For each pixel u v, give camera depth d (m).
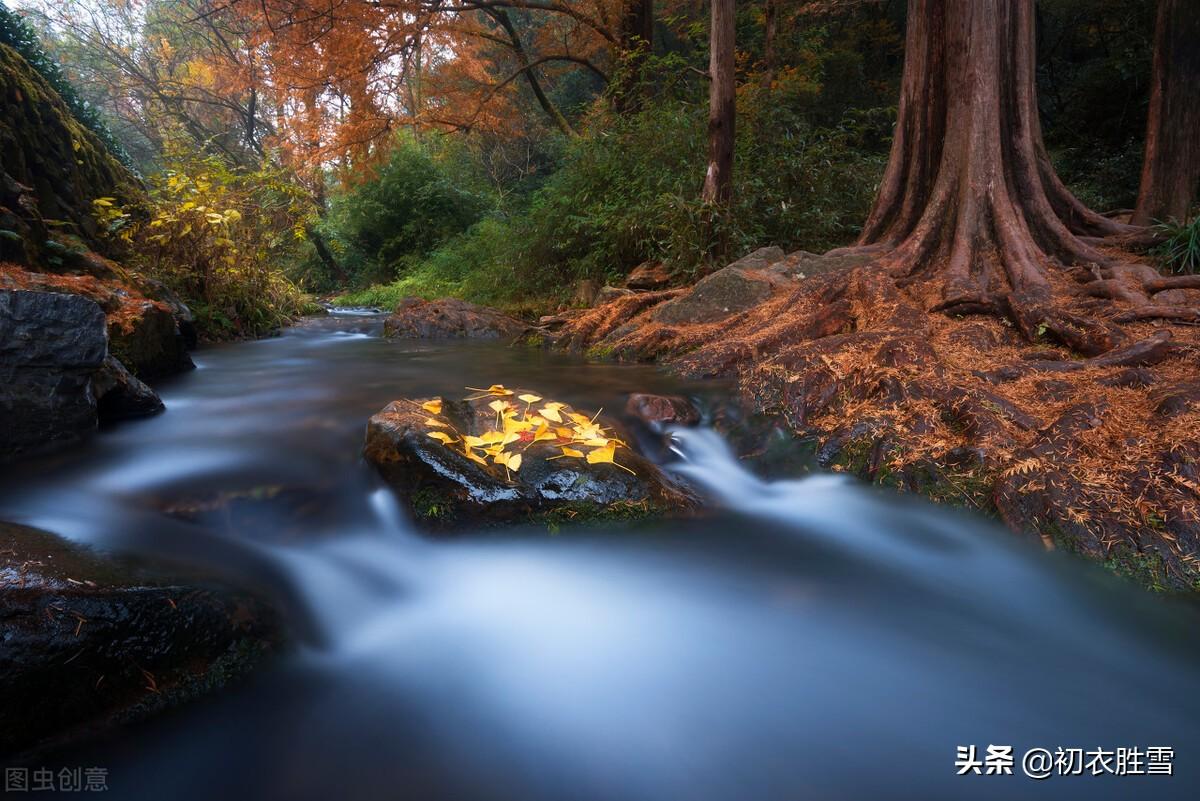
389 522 2.67
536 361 5.74
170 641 1.76
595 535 2.62
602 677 1.96
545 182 14.83
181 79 22.44
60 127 6.76
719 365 4.57
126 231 6.91
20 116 6.11
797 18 15.59
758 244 7.96
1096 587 2.23
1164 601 2.14
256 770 1.61
